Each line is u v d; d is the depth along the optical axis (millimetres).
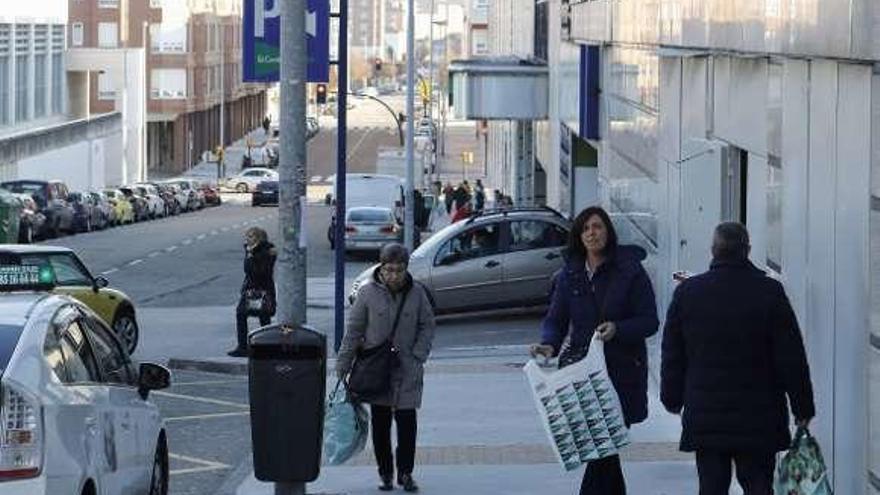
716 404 16875
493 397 33750
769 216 22688
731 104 25984
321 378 21188
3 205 86312
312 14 38219
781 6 20422
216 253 92500
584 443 18891
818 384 19484
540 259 50094
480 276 49812
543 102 76062
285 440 21188
